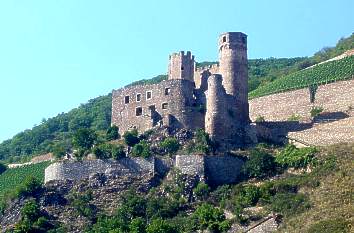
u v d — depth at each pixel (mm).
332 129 152000
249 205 131625
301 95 177875
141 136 152125
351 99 170250
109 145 148875
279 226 124062
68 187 143625
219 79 152375
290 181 134375
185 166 142250
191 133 151000
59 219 137625
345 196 125812
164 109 155375
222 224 127375
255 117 183375
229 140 149750
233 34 157500
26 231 133000
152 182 141750
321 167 136375
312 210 124688
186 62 164125
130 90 160750
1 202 147750
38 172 170875
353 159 136375
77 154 149750
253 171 141500
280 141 155000
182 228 128625
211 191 138250
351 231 114875
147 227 126750
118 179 143250
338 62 196250
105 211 138500
